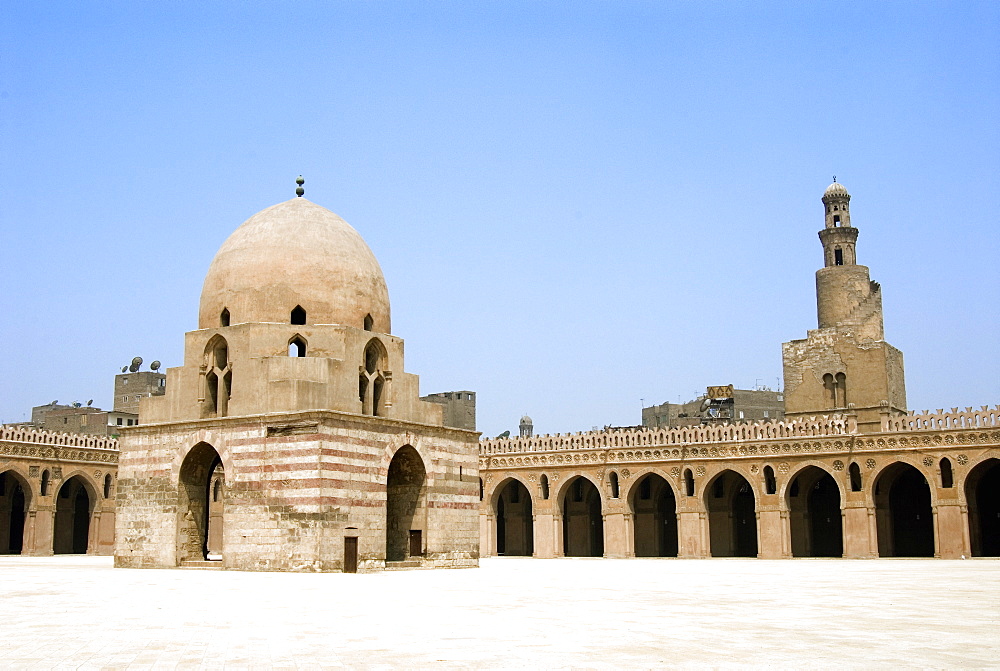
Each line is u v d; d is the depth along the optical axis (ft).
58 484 215.92
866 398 236.84
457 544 152.97
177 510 141.08
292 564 129.90
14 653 49.44
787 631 59.57
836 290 245.65
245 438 136.05
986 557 195.62
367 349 148.97
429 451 149.48
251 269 144.77
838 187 254.47
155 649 51.06
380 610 72.74
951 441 190.49
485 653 50.03
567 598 85.51
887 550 201.67
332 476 131.34
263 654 49.49
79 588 93.81
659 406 327.06
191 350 145.89
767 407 315.37
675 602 81.46
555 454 226.38
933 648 52.13
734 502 229.45
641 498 239.50
